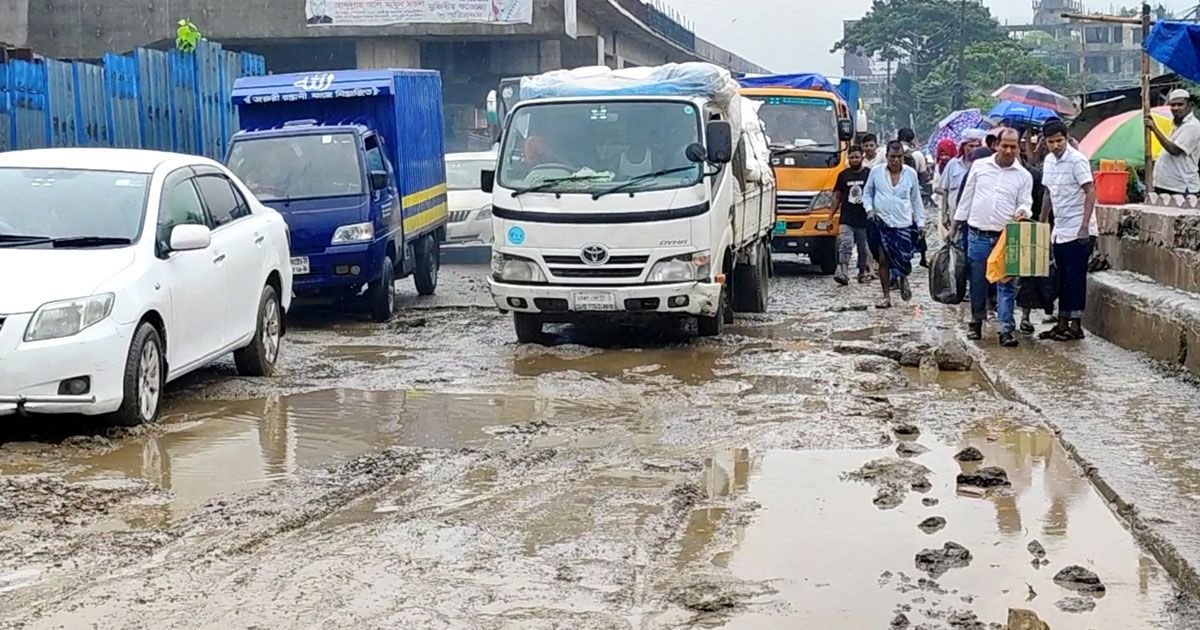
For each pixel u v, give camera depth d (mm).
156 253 8969
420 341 13211
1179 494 6867
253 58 23281
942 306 15695
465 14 37562
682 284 11945
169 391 10148
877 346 12312
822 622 5242
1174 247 11766
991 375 10711
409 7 37500
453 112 48469
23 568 5828
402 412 9383
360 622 5211
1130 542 6309
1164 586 5668
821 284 18922
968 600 5500
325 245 14281
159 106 18828
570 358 11852
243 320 10453
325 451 8148
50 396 8031
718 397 9938
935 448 8273
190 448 8180
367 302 15234
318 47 41719
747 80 22406
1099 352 11633
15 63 14859
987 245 12352
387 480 7441
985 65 63031
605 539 6332
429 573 5820
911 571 5883
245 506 6824
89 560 5953
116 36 37906
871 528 6543
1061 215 12133
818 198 19922
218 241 10055
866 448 8258
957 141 22344
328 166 14805
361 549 6160
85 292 8211
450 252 23219
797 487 7336
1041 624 5125
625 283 12016
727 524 6621
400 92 16688
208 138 20844
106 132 17094
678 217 11898
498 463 7852
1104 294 12469
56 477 7352
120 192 9281
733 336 13000
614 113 12383
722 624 5223
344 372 11164
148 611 5320
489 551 6141
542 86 12828
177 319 9148
